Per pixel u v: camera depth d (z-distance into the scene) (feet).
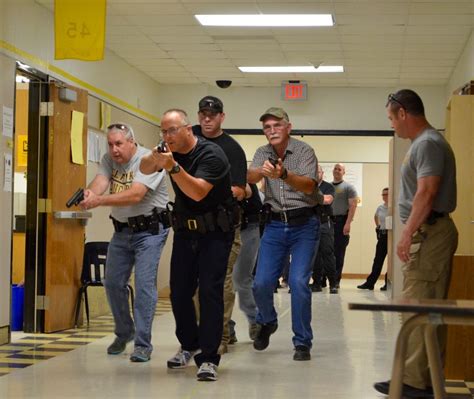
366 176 56.59
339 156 56.80
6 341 23.86
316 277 44.83
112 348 21.35
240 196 20.22
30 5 27.50
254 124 48.49
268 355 21.34
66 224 27.22
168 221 20.26
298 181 19.24
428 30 33.91
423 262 15.25
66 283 27.17
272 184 20.43
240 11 31.37
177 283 18.45
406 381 15.15
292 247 20.54
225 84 46.70
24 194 31.01
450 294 18.19
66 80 31.37
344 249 46.21
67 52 25.71
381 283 52.95
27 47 27.22
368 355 21.65
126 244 20.27
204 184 16.99
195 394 16.25
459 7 30.35
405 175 15.62
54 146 26.61
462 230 18.47
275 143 20.10
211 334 17.69
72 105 27.71
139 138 43.29
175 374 18.37
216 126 20.26
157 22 33.12
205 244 17.74
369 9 30.83
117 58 39.06
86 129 28.73
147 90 44.88
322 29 34.09
